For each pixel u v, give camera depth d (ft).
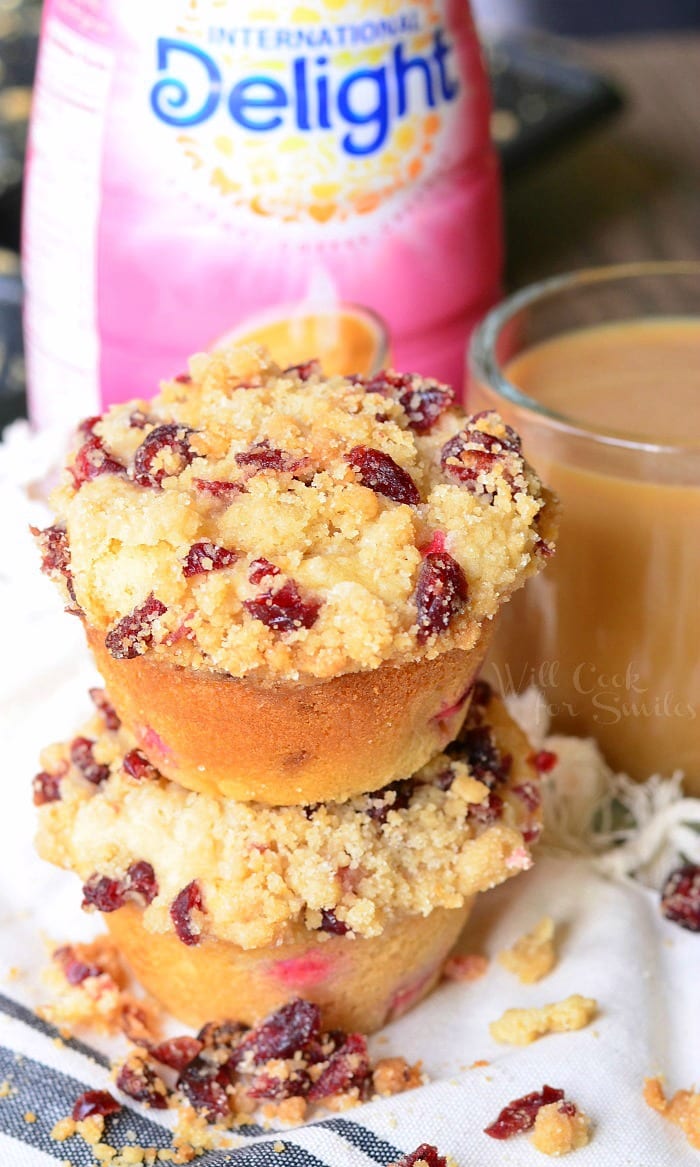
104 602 1.26
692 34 3.61
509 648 1.48
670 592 1.43
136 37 1.51
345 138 1.53
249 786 1.30
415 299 1.60
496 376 1.50
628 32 3.70
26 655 1.54
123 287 1.58
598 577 1.44
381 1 1.50
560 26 3.71
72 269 1.60
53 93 1.57
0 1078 1.32
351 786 1.31
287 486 1.27
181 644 1.24
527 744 1.40
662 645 1.45
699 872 1.44
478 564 1.26
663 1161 1.27
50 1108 1.31
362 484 1.27
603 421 1.52
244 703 1.26
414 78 1.54
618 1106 1.30
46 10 1.57
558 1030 1.35
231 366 1.34
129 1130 1.30
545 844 1.47
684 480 1.41
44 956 1.41
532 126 2.18
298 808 1.32
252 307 1.57
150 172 1.54
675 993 1.39
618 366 1.59
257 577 1.23
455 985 1.40
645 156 2.37
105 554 1.25
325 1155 1.27
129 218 1.55
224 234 1.55
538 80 2.29
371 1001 1.36
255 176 1.53
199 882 1.30
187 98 1.51
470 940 1.41
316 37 1.50
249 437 1.29
